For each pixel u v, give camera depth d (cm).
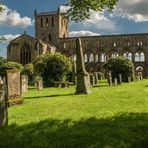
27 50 10812
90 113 1523
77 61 2858
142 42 11119
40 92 3509
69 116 1437
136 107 1712
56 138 1040
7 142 1014
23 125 1254
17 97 2109
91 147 956
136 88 3441
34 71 5944
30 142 1007
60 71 5788
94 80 4825
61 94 2891
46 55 5959
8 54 10962
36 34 12169
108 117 1388
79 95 2631
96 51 11525
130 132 1105
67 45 11788
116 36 11419
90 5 1855
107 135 1066
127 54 11300
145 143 998
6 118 1189
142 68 11012
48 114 1536
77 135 1068
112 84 4684
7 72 2070
